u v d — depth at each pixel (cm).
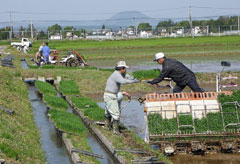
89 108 1809
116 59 5322
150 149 1246
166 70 1432
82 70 3444
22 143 1153
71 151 1205
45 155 1253
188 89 2675
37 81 2773
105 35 11788
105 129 1503
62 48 7025
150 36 10525
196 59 4956
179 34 11150
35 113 1912
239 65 4166
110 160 1237
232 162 1185
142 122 1733
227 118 1348
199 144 1255
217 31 11744
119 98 1464
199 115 1373
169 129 1304
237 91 1432
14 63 4169
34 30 12531
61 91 2481
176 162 1193
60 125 1449
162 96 1400
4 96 1778
